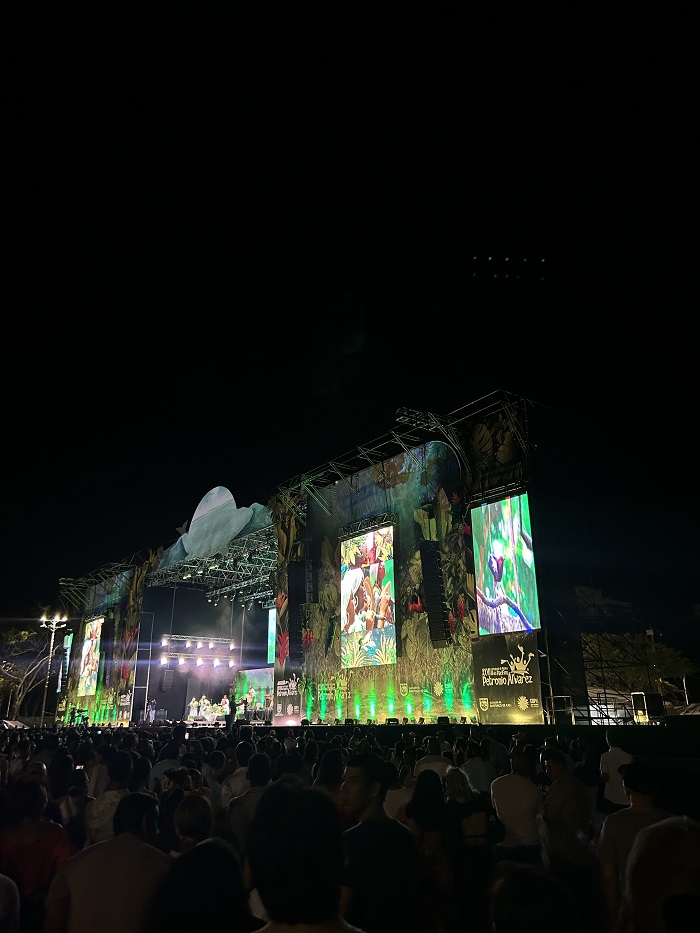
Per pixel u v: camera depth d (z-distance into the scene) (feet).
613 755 34.58
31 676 217.97
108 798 20.48
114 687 185.78
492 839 18.78
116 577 200.64
